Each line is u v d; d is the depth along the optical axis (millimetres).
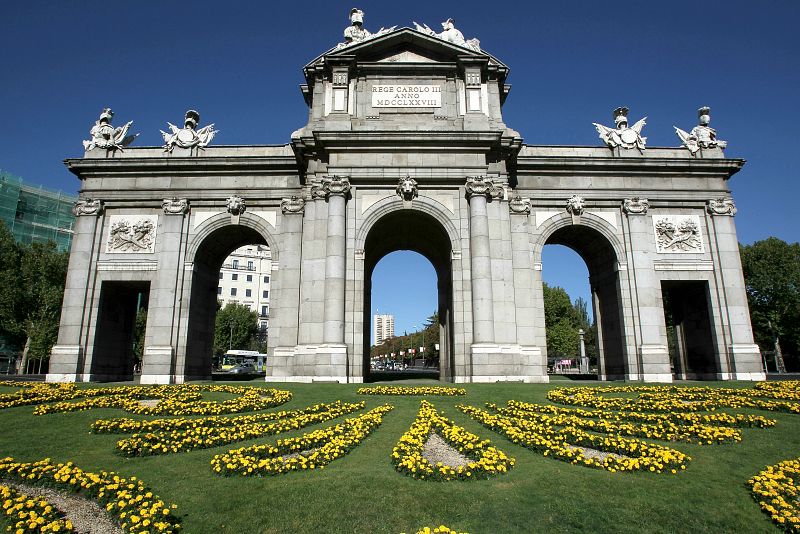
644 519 9109
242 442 14078
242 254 127062
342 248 31391
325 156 33469
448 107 34688
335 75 34719
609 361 37438
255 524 8852
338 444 13180
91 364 33969
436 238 37094
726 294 35281
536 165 36094
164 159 35875
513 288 32031
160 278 34562
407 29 34438
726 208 36312
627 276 35406
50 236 83438
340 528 8695
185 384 27344
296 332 33156
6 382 27938
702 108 38281
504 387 24938
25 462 12312
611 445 12992
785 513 9164
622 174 36688
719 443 14086
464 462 12125
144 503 9336
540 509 9406
